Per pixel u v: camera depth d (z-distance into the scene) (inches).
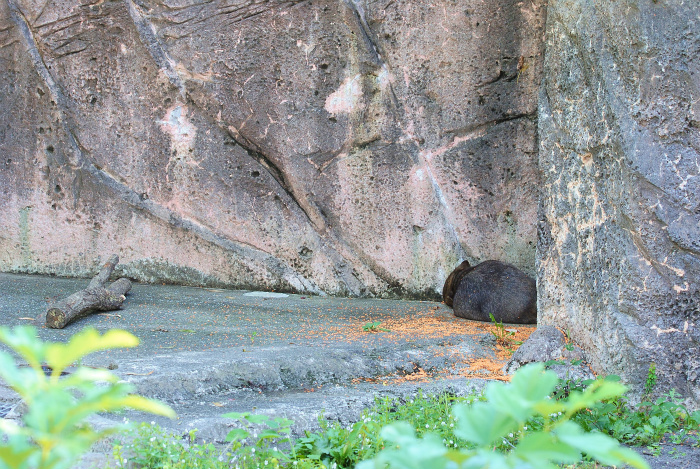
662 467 155.3
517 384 42.6
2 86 421.7
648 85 197.6
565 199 248.4
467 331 301.3
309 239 406.0
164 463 130.6
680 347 197.5
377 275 401.1
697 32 190.4
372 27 387.2
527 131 378.0
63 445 37.9
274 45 397.7
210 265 416.2
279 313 343.3
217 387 205.0
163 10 403.2
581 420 180.9
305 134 399.2
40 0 411.8
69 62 416.8
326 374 230.4
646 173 197.9
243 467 138.9
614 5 209.3
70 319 295.7
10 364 38.5
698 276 195.3
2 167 426.3
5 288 374.3
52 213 425.7
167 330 290.0
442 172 389.1
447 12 378.6
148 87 410.9
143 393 188.7
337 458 149.7
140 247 421.7
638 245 200.8
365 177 397.1
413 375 242.4
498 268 345.7
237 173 409.4
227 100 404.5
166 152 414.0
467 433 41.1
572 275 241.3
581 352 231.1
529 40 372.2
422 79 385.4
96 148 420.2
